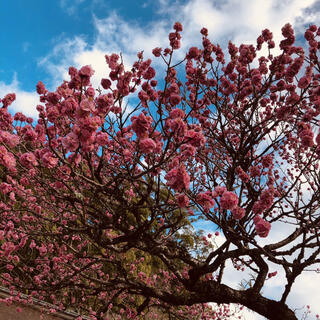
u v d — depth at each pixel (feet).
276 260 11.41
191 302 15.38
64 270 22.36
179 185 7.73
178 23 10.89
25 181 13.87
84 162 14.28
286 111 12.34
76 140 7.41
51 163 9.29
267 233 8.89
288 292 14.35
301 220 13.42
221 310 28.66
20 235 16.39
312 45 14.25
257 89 16.11
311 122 12.37
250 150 17.56
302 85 11.64
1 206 15.88
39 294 22.35
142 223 13.32
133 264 25.52
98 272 22.26
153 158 10.94
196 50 11.82
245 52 14.66
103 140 8.34
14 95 11.20
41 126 10.66
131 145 13.25
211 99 15.74
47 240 19.97
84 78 7.67
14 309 22.38
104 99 8.63
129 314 21.56
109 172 15.56
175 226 11.54
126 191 16.63
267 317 14.53
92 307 25.81
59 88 8.52
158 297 15.98
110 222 12.44
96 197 12.81
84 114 7.04
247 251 14.46
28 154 9.19
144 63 11.08
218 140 16.96
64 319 23.21
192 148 8.02
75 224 14.26
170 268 15.88
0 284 24.59
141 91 10.68
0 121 11.09
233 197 8.16
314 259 13.39
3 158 8.12
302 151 18.45
